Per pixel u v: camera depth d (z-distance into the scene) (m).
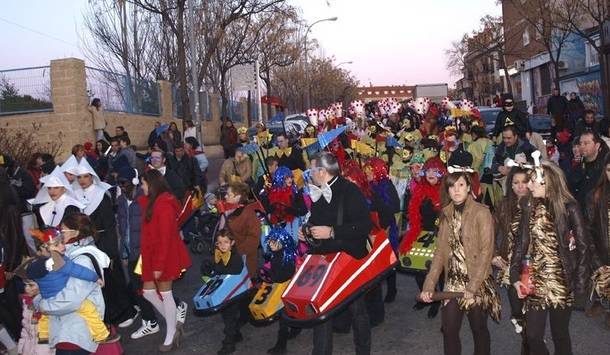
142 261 6.78
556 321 4.80
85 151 13.98
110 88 22.47
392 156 9.51
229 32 30.92
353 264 5.36
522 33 47.12
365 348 5.60
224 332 6.71
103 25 32.03
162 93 26.30
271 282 6.52
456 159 9.21
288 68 57.91
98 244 6.87
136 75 32.38
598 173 7.64
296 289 5.27
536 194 4.83
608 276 5.09
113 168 13.30
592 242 4.97
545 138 18.66
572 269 4.72
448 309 4.97
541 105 43.72
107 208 7.04
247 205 6.84
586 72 34.94
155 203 6.68
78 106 20.12
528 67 45.94
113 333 5.66
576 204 4.75
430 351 6.39
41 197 7.20
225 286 6.45
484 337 5.11
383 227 6.99
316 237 5.30
